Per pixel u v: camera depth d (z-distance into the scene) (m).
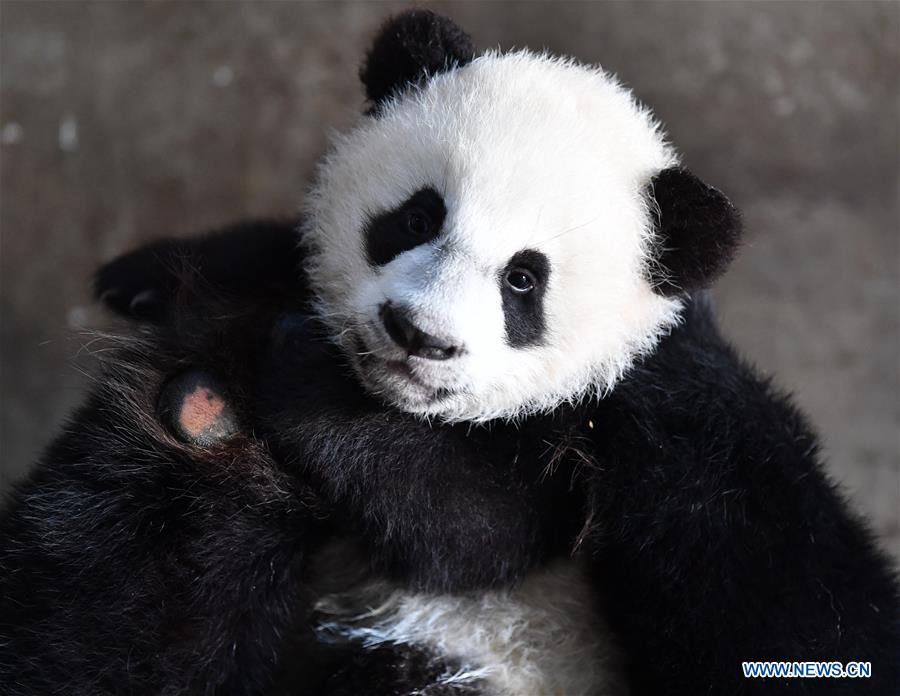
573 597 5.59
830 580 5.02
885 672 4.96
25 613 4.87
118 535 4.95
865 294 9.45
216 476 5.08
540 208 4.88
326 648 5.63
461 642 5.52
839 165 9.52
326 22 9.31
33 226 9.23
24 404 9.23
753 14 9.40
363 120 5.67
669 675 5.14
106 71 9.23
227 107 9.34
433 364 4.76
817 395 9.23
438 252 4.85
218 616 5.03
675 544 5.03
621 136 5.27
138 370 5.29
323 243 5.43
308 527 5.30
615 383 5.33
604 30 9.34
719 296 9.41
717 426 5.20
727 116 9.47
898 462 9.10
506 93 5.19
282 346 5.36
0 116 9.14
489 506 5.18
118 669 4.85
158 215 9.33
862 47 9.41
